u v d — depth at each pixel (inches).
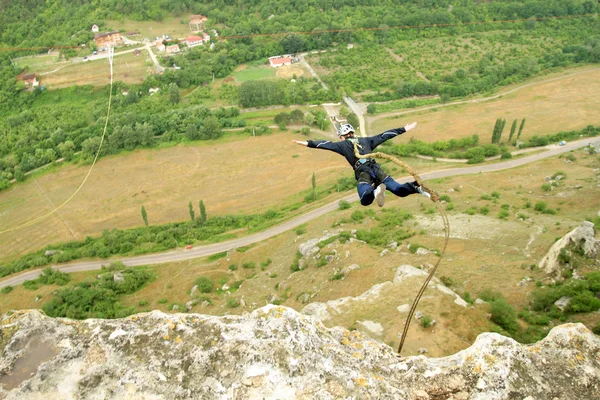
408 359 427.5
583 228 1668.3
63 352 399.2
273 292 2309.3
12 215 3627.0
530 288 1632.6
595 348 431.2
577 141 3878.0
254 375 388.8
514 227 2257.6
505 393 392.8
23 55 5748.0
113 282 2647.6
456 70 5447.8
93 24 6038.4
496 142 3870.6
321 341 430.6
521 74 5393.7
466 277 1785.2
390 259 2060.8
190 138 4355.3
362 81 5290.4
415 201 2940.5
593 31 6141.7
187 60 5541.3
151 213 3503.9
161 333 416.2
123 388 379.2
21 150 4183.1
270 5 6515.8
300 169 3878.0
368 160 454.9
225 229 3189.0
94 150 4178.2
